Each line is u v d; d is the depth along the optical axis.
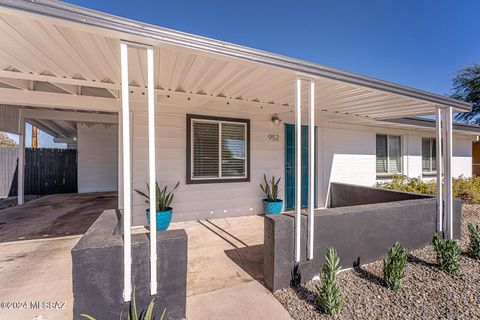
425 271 2.69
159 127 4.32
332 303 1.91
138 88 3.22
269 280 2.32
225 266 2.80
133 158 4.13
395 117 5.00
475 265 2.85
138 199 4.17
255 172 5.21
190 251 3.23
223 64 2.29
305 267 2.42
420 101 3.26
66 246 3.35
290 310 1.99
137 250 1.66
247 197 5.12
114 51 2.04
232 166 4.99
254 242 3.57
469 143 9.25
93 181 8.46
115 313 1.60
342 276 2.56
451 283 2.44
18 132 6.07
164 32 1.65
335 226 2.61
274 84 2.91
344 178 6.36
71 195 7.72
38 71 2.61
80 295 1.53
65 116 6.30
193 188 4.62
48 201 6.66
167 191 4.39
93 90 4.07
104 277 1.58
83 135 8.31
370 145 6.79
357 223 2.75
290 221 2.35
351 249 2.71
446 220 3.51
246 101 3.91
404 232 3.14
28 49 1.99
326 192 6.08
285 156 5.57
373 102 3.55
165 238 1.75
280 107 4.41
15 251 3.17
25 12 1.29
